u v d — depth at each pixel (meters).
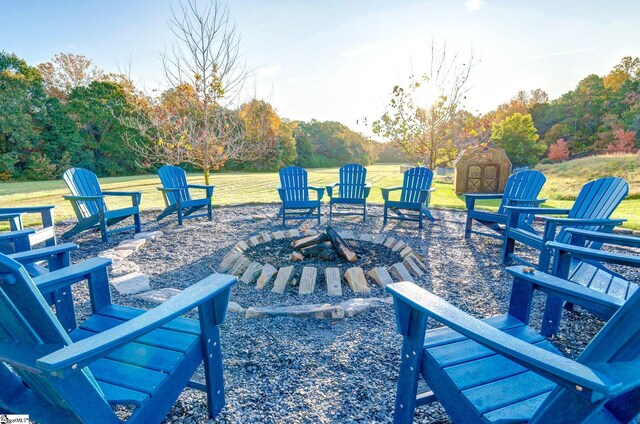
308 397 1.43
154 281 2.82
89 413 0.82
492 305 2.35
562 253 1.83
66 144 21.06
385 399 1.41
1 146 19.08
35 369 0.78
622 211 6.05
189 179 15.02
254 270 2.79
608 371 0.64
